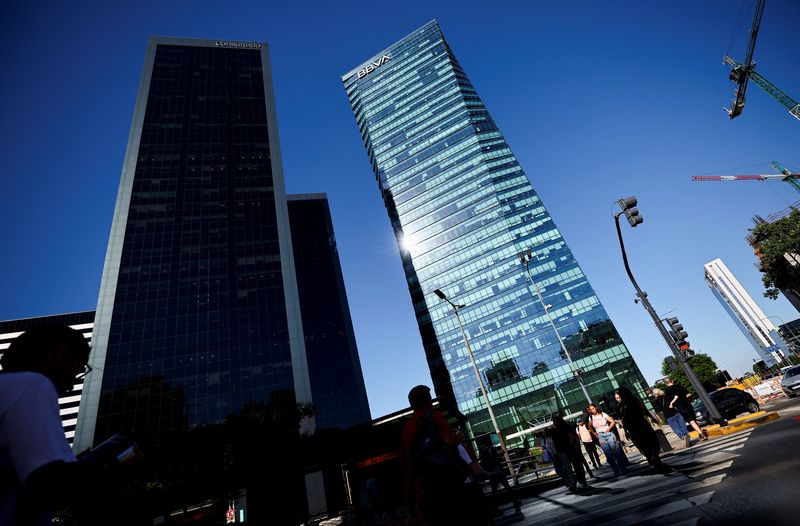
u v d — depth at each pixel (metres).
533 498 10.56
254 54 91.00
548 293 75.31
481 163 93.06
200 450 34.53
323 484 33.53
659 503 4.95
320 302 120.75
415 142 104.31
